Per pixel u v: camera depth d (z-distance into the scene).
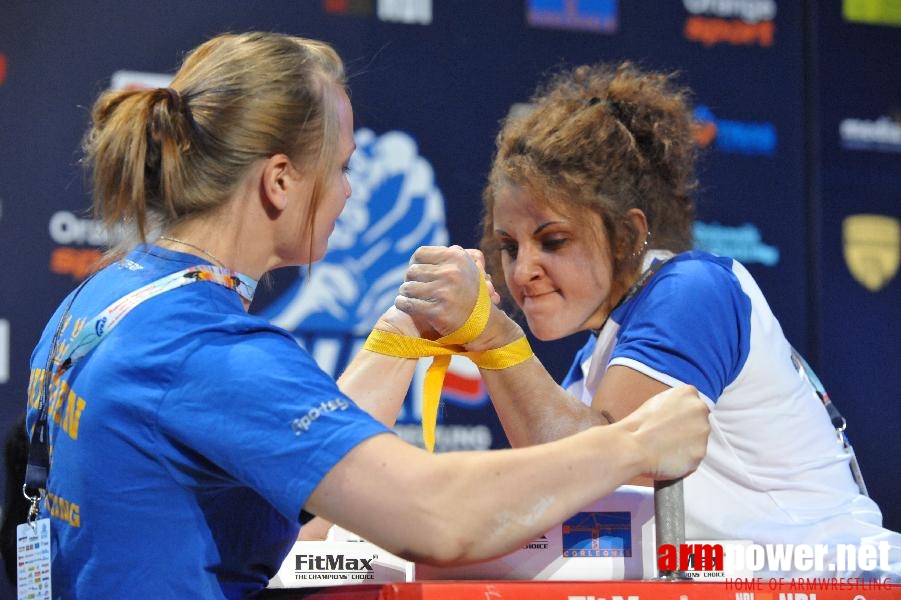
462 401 9.16
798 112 10.30
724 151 10.05
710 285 4.24
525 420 4.03
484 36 9.56
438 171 9.36
